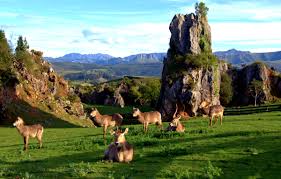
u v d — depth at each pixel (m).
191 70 100.44
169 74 103.94
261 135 31.16
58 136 45.22
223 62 162.50
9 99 87.69
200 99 97.00
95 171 20.17
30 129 31.58
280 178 17.67
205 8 113.06
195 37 109.38
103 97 184.38
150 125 51.06
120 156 22.34
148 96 184.62
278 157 22.12
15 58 103.75
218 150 24.95
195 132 34.97
